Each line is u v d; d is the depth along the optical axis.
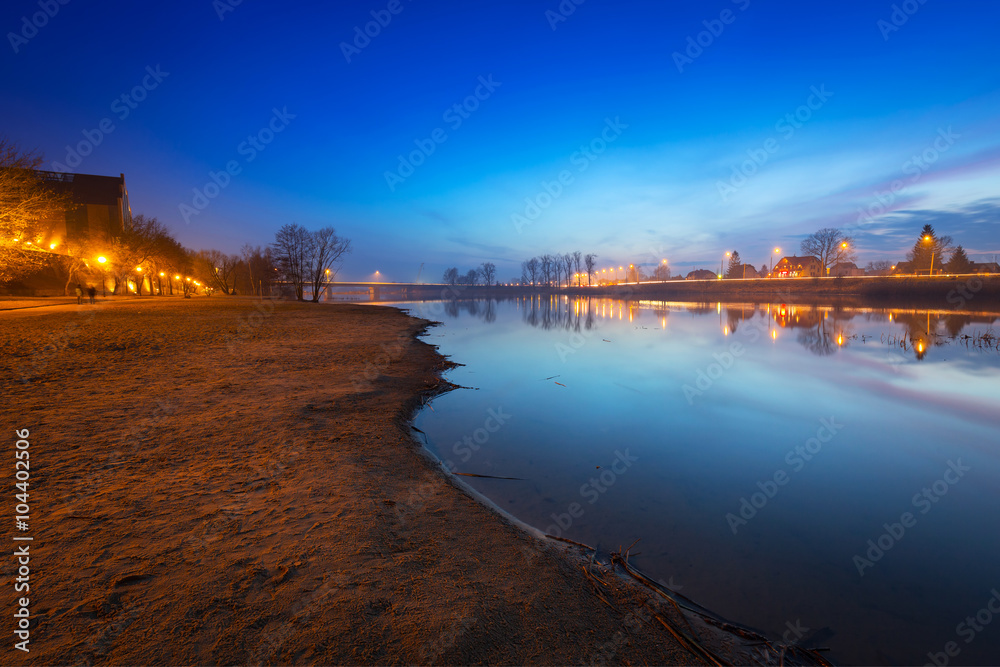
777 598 3.42
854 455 6.63
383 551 3.41
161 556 3.14
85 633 2.35
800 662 2.76
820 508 4.98
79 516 3.68
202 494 4.23
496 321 33.03
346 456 5.45
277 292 65.00
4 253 24.20
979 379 11.97
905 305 45.12
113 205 56.91
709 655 2.67
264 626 2.50
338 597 2.79
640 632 2.83
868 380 11.88
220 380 9.48
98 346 13.34
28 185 23.00
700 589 3.49
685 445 6.97
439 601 2.86
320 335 18.84
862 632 3.08
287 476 4.76
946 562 3.98
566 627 2.78
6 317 21.48
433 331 24.92
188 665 2.20
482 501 4.87
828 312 37.69
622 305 57.12
